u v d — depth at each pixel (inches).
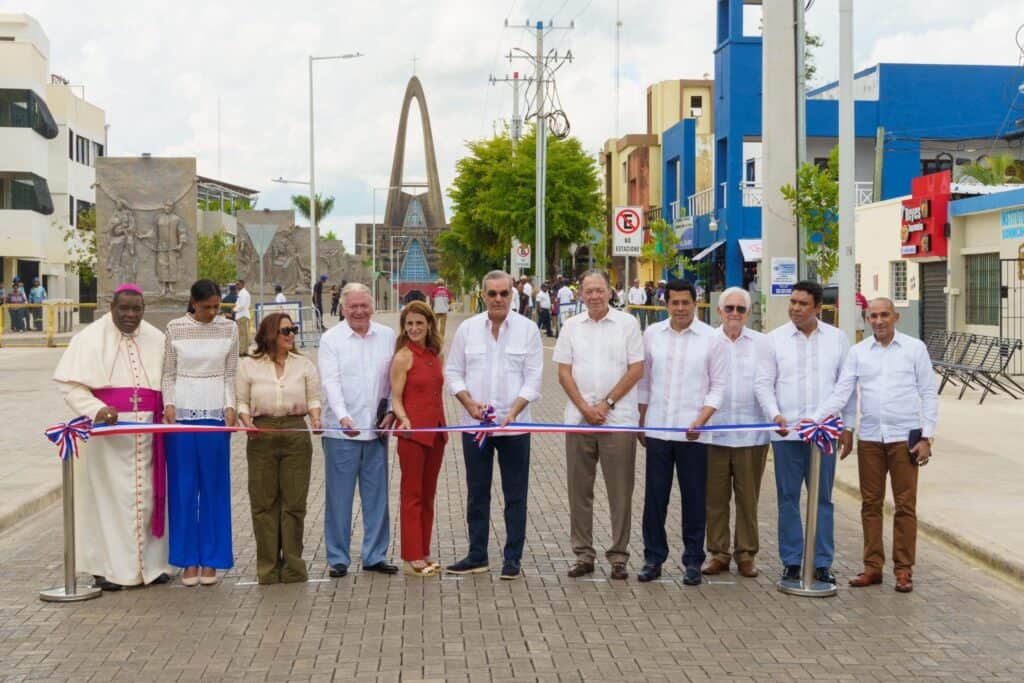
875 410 334.0
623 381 339.6
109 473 329.1
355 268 3831.2
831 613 306.7
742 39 1466.5
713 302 1337.4
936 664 263.4
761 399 339.9
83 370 327.6
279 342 339.3
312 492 479.8
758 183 1483.8
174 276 1363.2
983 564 359.9
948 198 1059.3
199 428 320.8
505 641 279.1
